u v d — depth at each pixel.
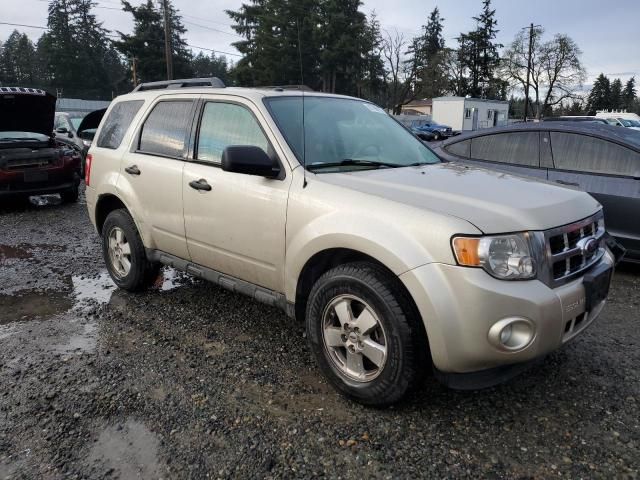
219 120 3.96
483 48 72.25
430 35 84.19
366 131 4.07
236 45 44.62
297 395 3.23
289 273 3.34
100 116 9.57
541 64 61.62
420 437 2.82
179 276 5.52
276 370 3.55
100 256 6.39
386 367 2.88
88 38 79.44
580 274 2.96
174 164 4.19
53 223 8.48
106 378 3.43
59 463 2.61
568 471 2.56
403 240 2.75
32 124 9.95
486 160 6.42
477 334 2.60
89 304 4.76
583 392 3.27
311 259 3.21
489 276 2.60
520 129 6.27
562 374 3.49
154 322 4.34
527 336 2.64
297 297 3.38
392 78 64.81
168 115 4.43
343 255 3.17
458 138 6.80
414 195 2.97
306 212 3.20
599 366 3.61
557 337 2.73
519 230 2.68
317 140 3.65
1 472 2.55
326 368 3.21
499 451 2.71
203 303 4.76
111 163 4.86
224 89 4.05
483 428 2.90
